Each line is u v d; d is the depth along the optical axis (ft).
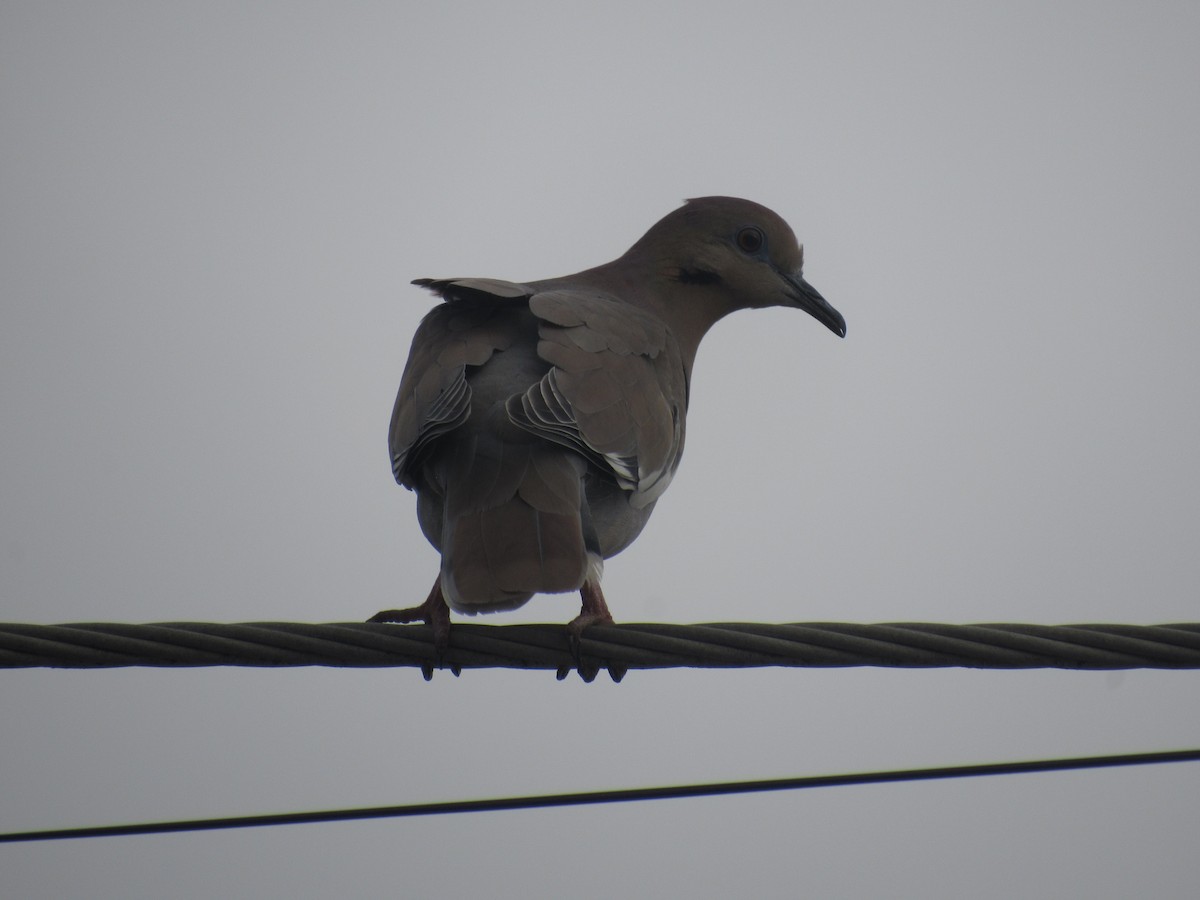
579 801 33.71
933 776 34.14
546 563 33.73
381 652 33.50
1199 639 32.07
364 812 33.73
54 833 34.19
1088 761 33.96
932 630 32.40
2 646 31.81
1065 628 32.30
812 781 33.88
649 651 33.40
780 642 32.78
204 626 32.65
